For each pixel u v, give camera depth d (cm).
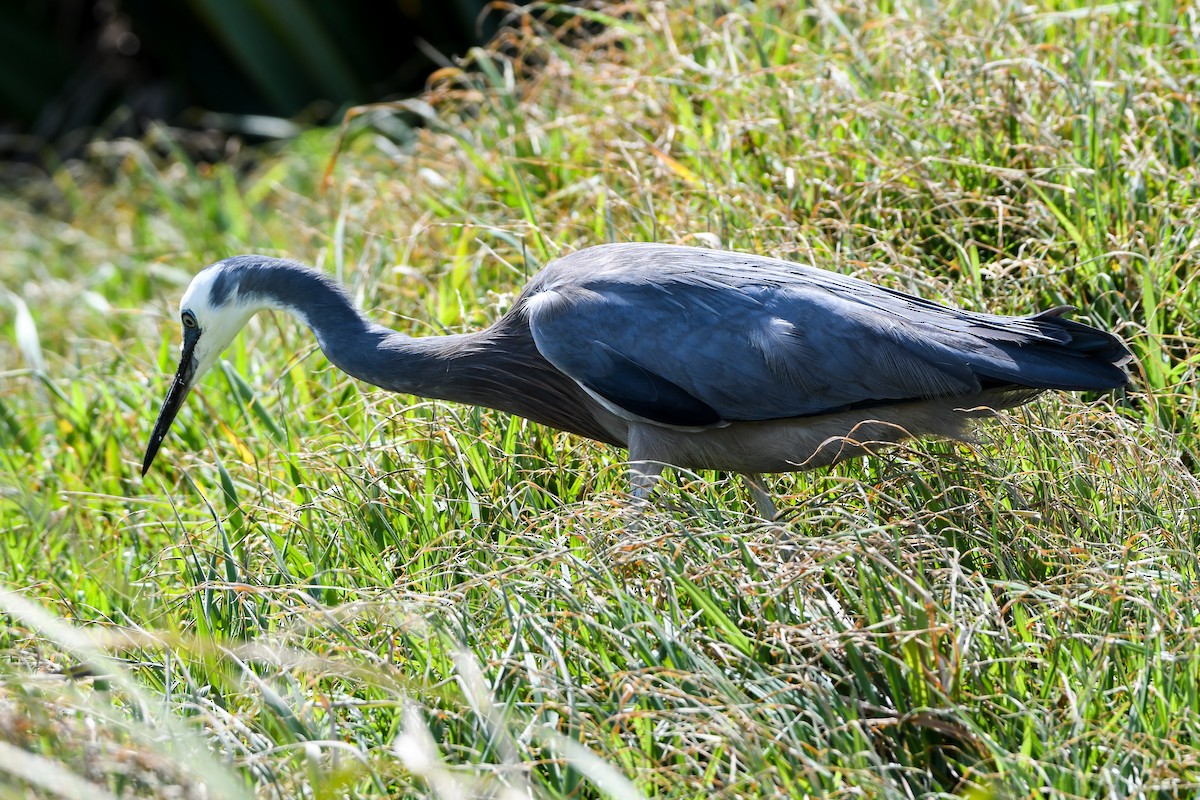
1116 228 1059
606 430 944
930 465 864
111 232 1941
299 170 1905
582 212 1255
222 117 2472
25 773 580
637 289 882
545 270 937
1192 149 1113
